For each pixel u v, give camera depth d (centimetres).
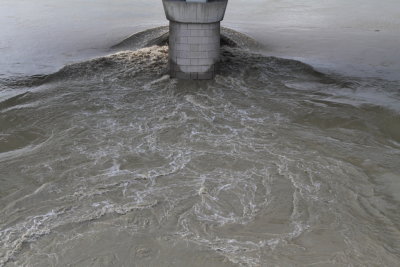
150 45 3441
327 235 1384
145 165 1786
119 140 1981
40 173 1720
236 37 3609
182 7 2502
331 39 3734
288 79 2770
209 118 2205
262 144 1955
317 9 5072
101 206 1529
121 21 4384
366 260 1279
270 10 4978
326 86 2667
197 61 2666
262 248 1330
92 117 2198
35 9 4916
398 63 3100
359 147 1936
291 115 2244
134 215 1480
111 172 1733
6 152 1891
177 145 1945
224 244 1347
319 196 1584
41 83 2681
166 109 2306
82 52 3356
